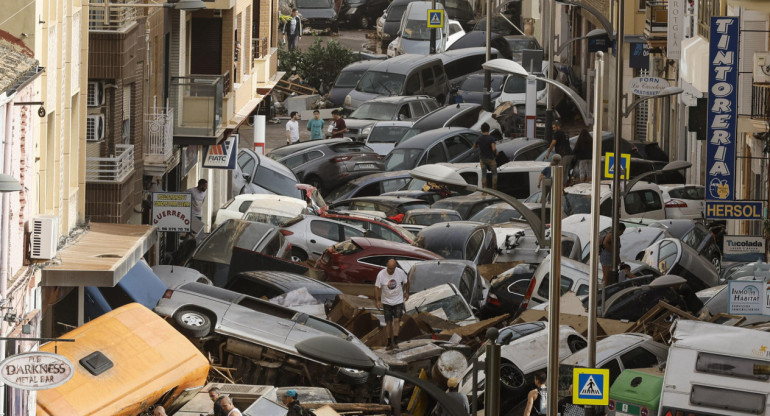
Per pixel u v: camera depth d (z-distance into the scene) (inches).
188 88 3440.0
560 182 1804.9
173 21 3572.8
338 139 4645.7
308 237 3344.0
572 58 7450.8
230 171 4510.3
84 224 2391.7
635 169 4411.9
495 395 1599.4
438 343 2349.9
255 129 4475.9
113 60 2746.1
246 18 4399.6
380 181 4252.0
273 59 5039.4
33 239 1969.7
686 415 1897.1
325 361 1364.4
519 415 2121.1
